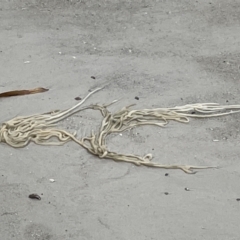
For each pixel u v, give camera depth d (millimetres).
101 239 3314
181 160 3734
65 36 4738
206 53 4605
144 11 5082
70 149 3797
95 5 5145
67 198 3516
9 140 3818
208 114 4043
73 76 4324
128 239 3312
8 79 4281
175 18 5000
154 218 3416
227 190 3566
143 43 4691
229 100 4152
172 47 4660
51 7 5094
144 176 3645
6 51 4555
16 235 3328
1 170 3658
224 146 3828
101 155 3734
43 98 4121
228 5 5184
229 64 4492
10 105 4062
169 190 3564
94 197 3521
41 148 3797
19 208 3459
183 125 3971
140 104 4102
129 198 3518
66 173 3650
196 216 3430
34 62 4449
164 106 4090
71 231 3352
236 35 4812
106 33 4797
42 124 3922
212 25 4926
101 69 4398
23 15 4977
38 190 3551
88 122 3965
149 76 4352
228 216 3430
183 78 4344
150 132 3916
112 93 4188
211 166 3703
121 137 3875
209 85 4285
